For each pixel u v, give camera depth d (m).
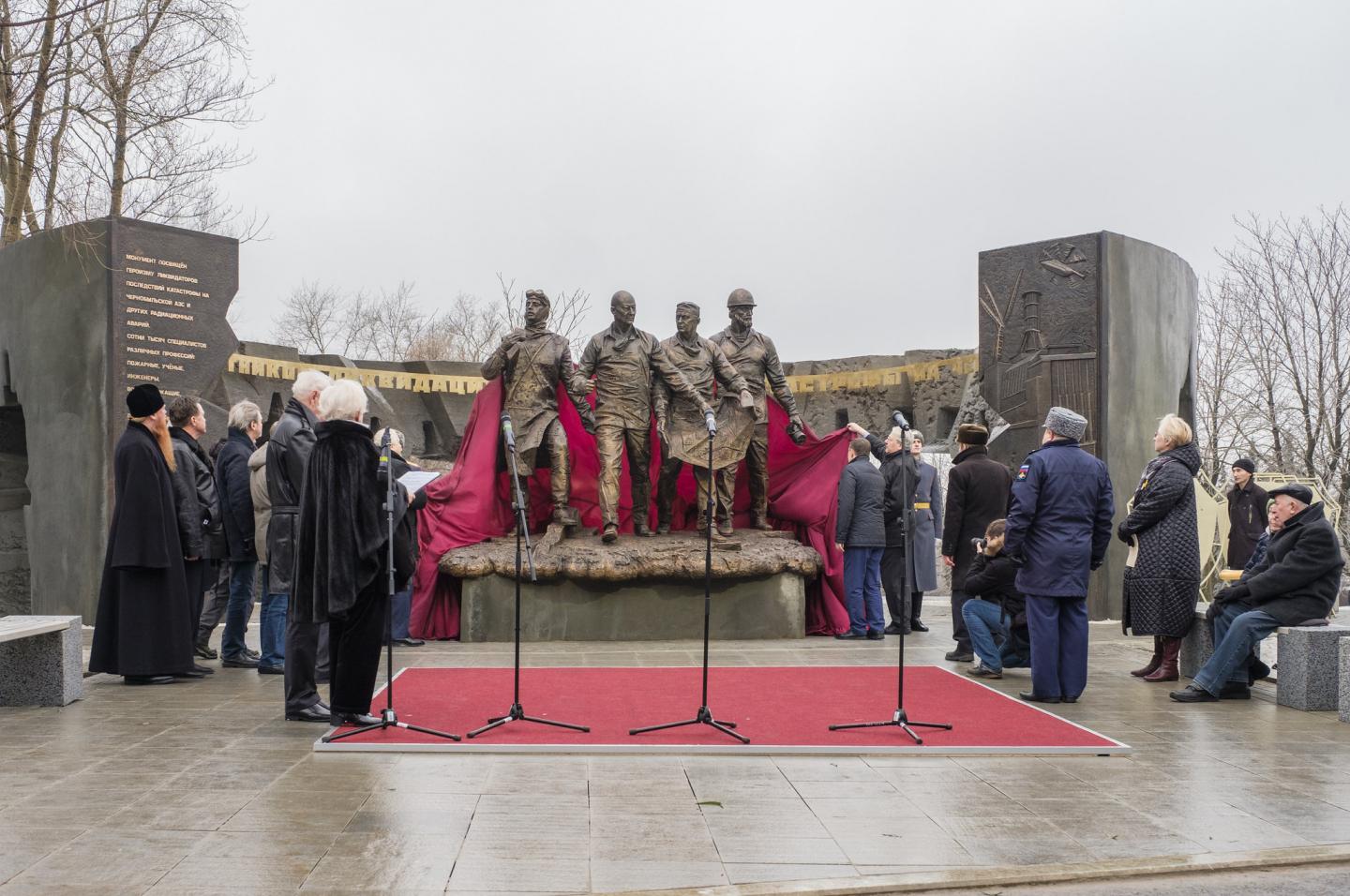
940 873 4.23
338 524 6.62
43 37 15.57
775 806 5.17
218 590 10.48
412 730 6.61
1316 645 7.82
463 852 4.44
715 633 11.83
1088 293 13.25
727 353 12.62
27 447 13.30
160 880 4.08
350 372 19.36
